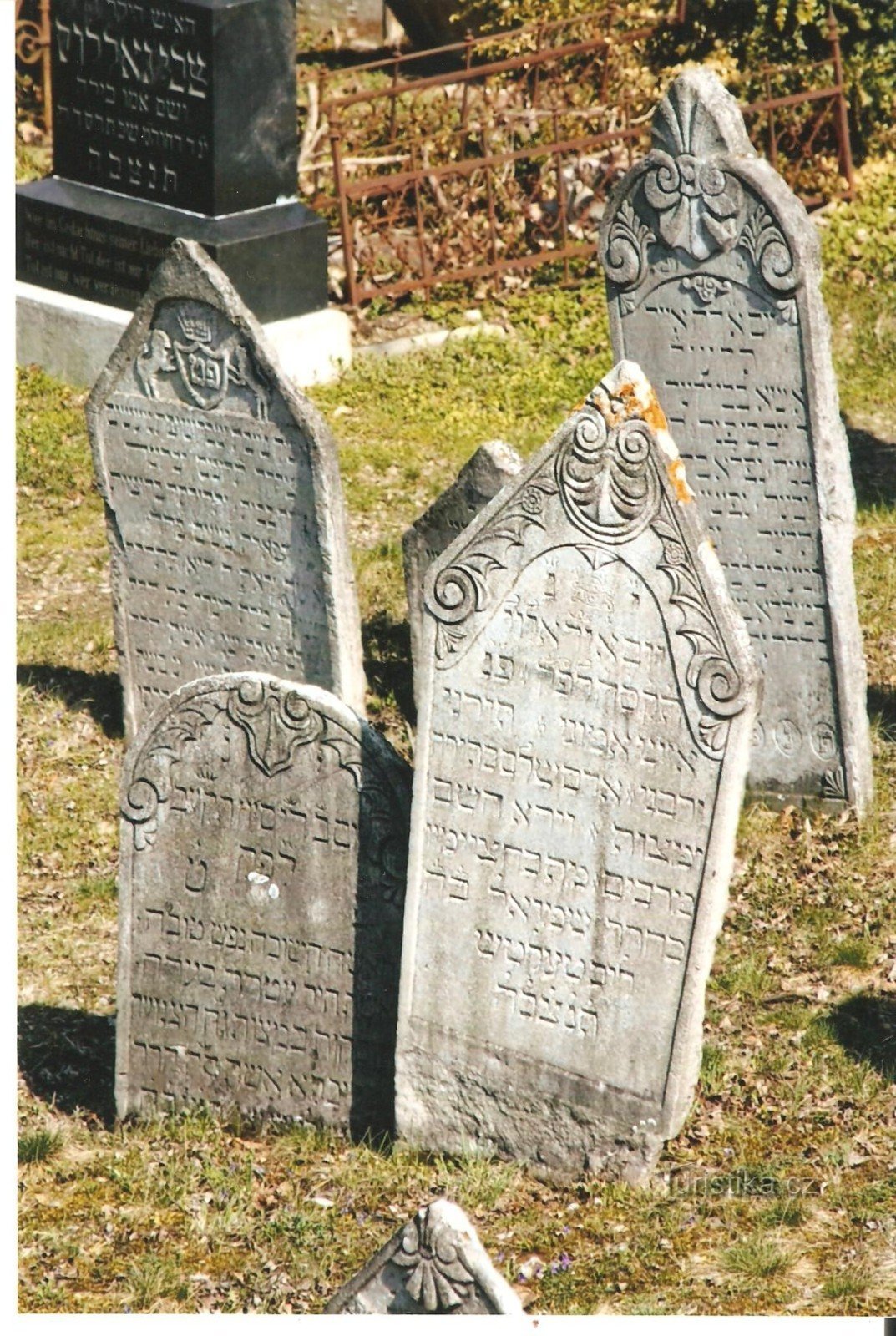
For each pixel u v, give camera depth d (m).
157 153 10.00
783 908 6.92
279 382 7.16
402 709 7.95
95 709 8.07
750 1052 6.32
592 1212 5.87
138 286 10.03
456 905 6.04
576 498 5.77
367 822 6.07
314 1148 6.19
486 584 5.89
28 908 7.16
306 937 6.18
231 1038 6.29
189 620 7.59
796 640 7.30
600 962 5.92
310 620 7.36
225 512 7.40
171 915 6.27
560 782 5.90
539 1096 6.03
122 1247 5.82
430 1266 4.82
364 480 9.51
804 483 7.17
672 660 5.74
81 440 9.77
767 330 7.10
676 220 7.16
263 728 6.09
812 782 7.37
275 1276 5.70
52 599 8.74
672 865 5.82
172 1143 6.22
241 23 9.73
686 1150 6.01
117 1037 6.36
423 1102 6.14
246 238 9.92
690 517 5.68
